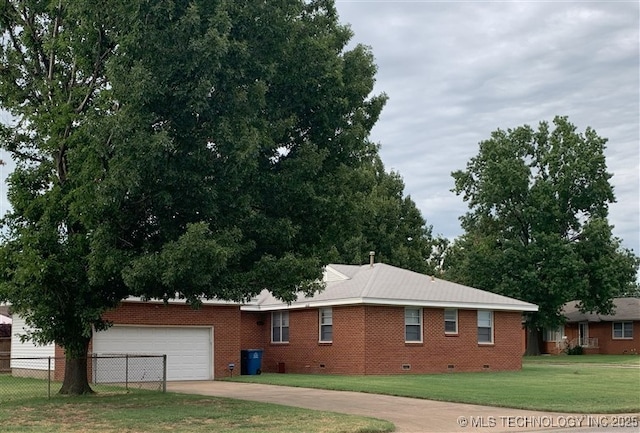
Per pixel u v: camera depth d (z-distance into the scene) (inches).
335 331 1314.0
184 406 697.0
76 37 665.0
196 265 585.6
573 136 2292.1
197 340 1204.5
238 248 633.6
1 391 909.2
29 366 1266.0
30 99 733.9
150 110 598.2
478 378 1129.4
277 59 690.8
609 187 2283.5
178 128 613.3
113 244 630.5
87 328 674.2
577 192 2304.4
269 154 712.4
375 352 1261.1
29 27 725.9
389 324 1286.9
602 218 2277.3
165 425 581.3
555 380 1079.0
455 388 918.4
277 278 673.6
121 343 1129.4
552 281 2175.2
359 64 761.6
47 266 627.8
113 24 633.6
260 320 1482.5
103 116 606.9
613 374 1236.5
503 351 1422.2
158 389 938.1
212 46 584.7
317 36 744.3
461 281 2354.8
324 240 770.2
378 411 695.7
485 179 2386.8
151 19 591.2
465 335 1378.0
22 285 646.5
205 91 590.2
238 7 647.8
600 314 2363.4
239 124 618.2
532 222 2283.5
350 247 2277.3
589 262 2268.7
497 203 2370.8
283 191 689.6
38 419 614.2
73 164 628.7
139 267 590.6
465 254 2373.3
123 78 589.0
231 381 1114.1
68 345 724.0
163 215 641.6
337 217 741.3
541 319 2247.8
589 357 2175.2
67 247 654.5
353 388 917.8
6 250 652.7
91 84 689.6
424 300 1309.1
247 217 672.4
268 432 543.5
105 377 1110.4
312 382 1022.4
